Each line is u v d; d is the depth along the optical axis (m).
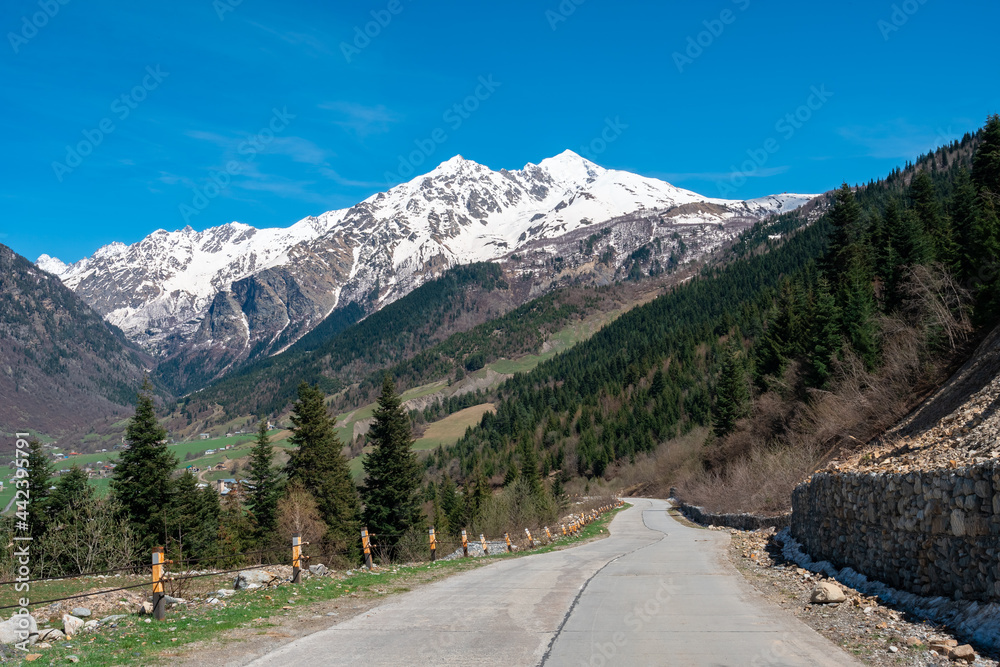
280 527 36.38
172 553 24.81
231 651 7.97
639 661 7.02
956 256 35.19
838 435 30.59
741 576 14.16
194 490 40.44
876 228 58.19
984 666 6.29
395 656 7.50
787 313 55.25
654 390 118.12
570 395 150.88
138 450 36.06
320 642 8.38
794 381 44.91
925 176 59.16
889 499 10.06
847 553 12.20
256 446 43.62
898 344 31.73
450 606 10.99
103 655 7.87
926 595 8.84
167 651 8.00
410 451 46.38
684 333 139.88
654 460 92.50
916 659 6.71
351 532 42.12
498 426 145.88
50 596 15.99
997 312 24.77
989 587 7.31
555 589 12.73
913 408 25.58
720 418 59.41
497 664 7.04
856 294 41.28
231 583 16.80
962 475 7.90
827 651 7.27
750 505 32.81
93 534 24.36
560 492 79.56
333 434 45.06
